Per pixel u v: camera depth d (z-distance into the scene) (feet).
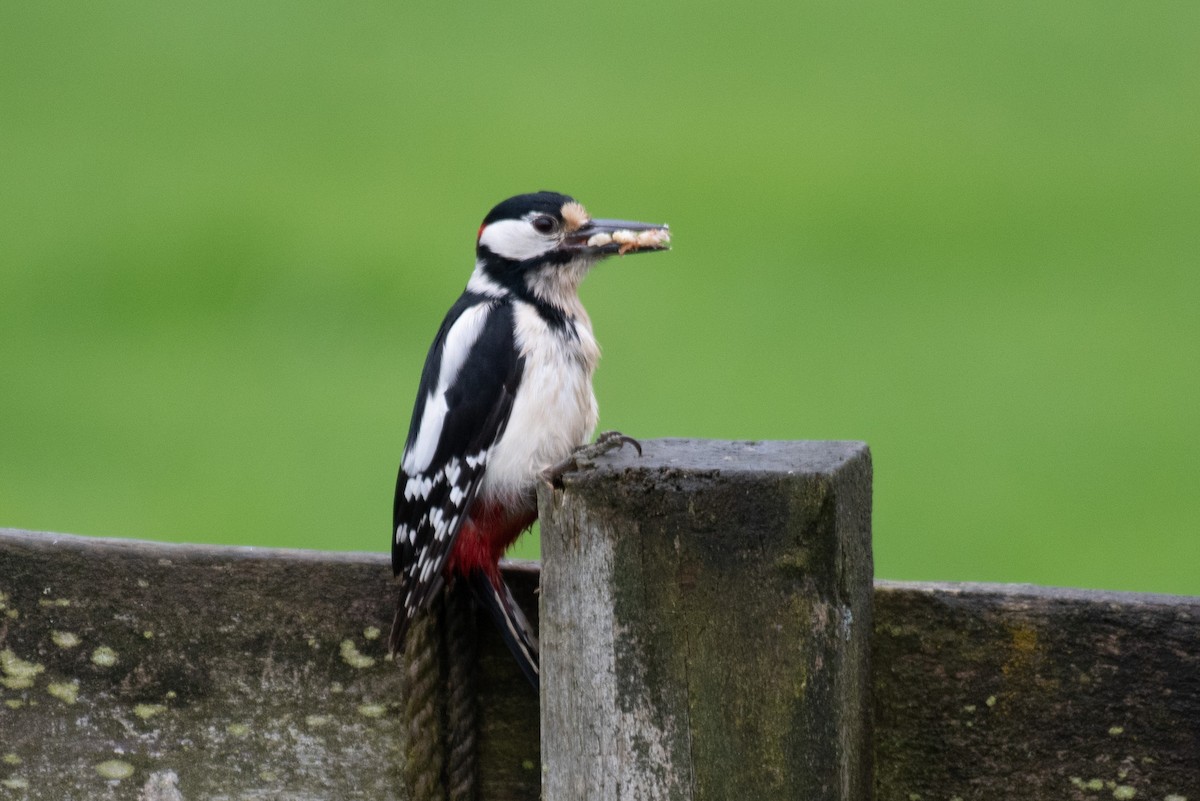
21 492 43.57
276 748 14.30
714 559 11.75
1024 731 12.74
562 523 12.00
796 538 11.61
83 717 14.53
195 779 14.42
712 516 11.71
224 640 14.28
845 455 12.06
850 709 12.05
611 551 11.91
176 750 14.43
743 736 11.84
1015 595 12.67
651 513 11.80
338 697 14.17
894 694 12.92
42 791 14.64
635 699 12.00
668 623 11.87
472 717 14.14
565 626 12.10
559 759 12.28
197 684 14.35
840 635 11.73
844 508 11.81
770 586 11.69
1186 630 12.40
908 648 12.87
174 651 14.37
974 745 12.83
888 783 12.99
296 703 14.24
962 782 12.86
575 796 12.25
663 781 12.01
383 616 14.06
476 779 14.19
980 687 12.78
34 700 14.58
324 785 14.25
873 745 12.84
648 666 11.94
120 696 14.48
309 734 14.24
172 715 14.40
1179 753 12.49
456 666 14.05
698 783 11.94
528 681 14.06
